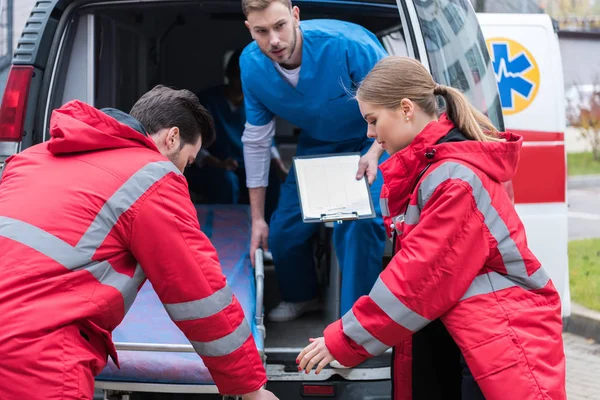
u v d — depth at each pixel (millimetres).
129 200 2131
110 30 4086
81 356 2035
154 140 2404
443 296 2260
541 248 4430
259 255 3189
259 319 2836
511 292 2301
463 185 2248
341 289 3363
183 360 2510
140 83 5137
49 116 3268
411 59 2441
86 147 2211
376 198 3275
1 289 2016
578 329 6078
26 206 2127
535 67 4527
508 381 2188
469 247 2248
